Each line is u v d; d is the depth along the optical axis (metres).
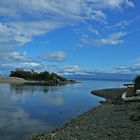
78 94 75.19
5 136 23.66
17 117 33.91
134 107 34.53
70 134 21.81
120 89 88.25
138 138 18.91
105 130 22.11
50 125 28.89
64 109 42.44
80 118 30.72
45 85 129.62
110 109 36.56
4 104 47.34
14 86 112.75
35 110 40.66
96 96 69.12
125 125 23.47
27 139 22.53
